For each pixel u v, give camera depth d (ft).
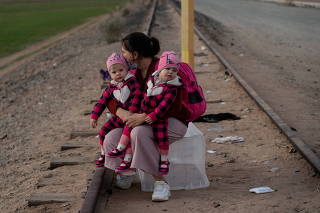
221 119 27.27
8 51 80.79
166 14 113.70
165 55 15.85
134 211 15.85
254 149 22.25
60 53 74.49
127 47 16.30
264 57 55.57
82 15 149.59
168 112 16.22
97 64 57.41
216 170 19.85
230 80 38.29
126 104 16.39
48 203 18.13
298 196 16.63
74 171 21.62
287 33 77.66
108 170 18.98
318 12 116.78
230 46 64.75
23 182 21.81
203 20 90.22
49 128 31.65
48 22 128.36
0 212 18.44
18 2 243.19
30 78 54.70
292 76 43.75
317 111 30.71
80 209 16.19
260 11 124.67
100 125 28.35
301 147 20.99
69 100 39.99
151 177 17.51
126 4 173.58
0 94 47.24
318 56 55.72
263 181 18.35
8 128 33.73
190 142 17.34
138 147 16.16
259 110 28.99
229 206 15.96
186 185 17.69
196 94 16.67
